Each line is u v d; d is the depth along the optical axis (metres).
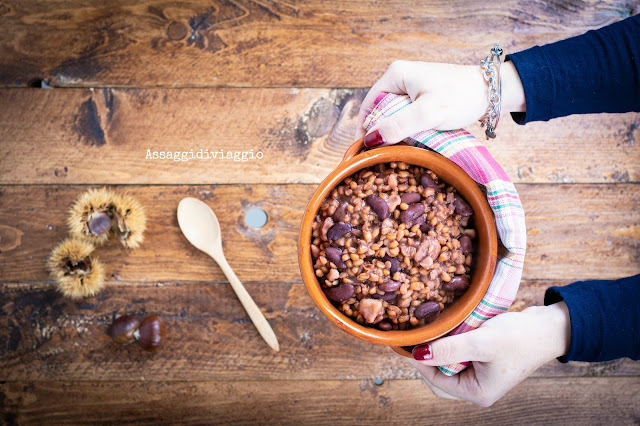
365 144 0.69
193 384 0.85
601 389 0.85
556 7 0.87
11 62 0.86
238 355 0.85
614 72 0.68
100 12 0.86
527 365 0.69
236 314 0.85
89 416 0.85
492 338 0.68
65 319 0.84
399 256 0.67
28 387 0.84
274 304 0.85
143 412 0.85
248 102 0.85
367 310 0.66
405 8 0.86
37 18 0.86
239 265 0.85
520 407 0.85
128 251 0.85
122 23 0.86
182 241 0.85
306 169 0.85
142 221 0.81
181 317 0.84
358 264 0.67
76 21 0.86
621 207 0.85
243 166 0.85
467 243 0.68
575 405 0.85
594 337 0.67
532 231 0.85
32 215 0.85
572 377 0.85
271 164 0.85
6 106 0.85
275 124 0.85
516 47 0.86
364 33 0.86
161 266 0.85
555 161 0.85
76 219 0.80
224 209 0.85
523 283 0.85
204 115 0.85
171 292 0.85
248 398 0.85
